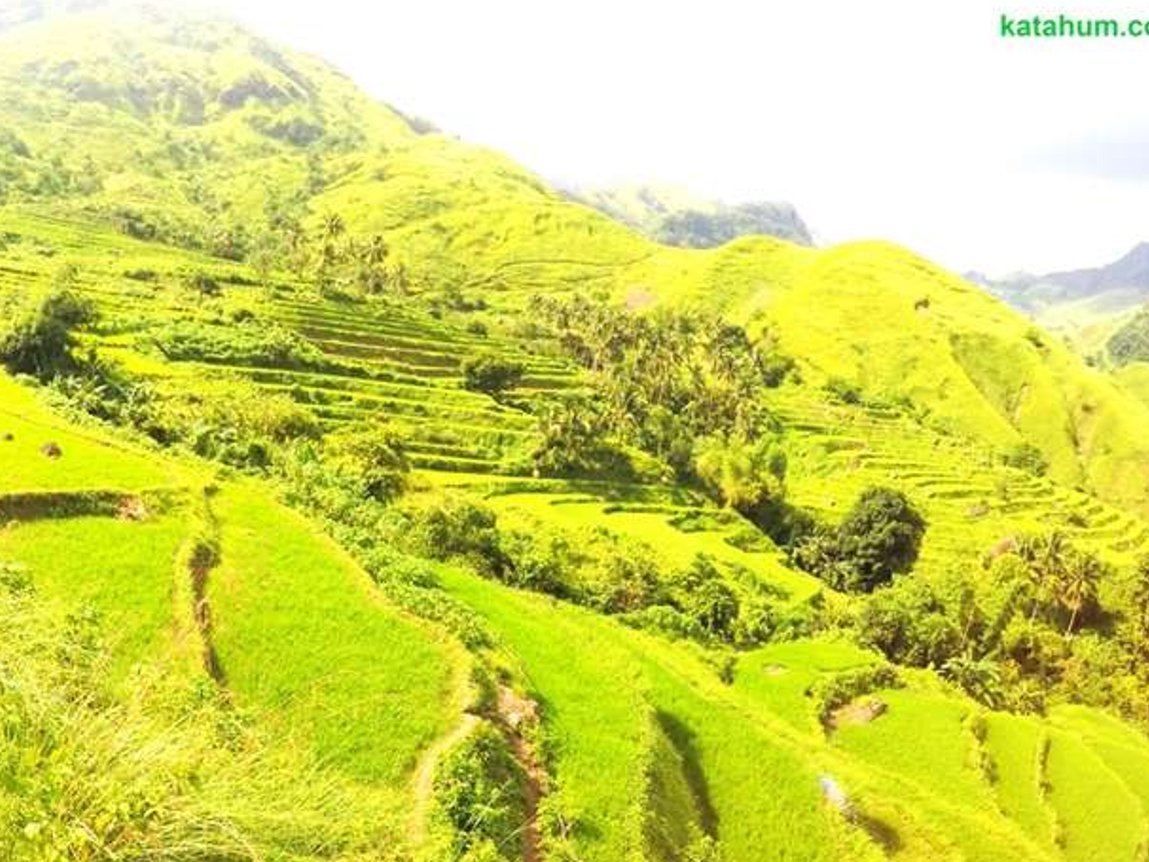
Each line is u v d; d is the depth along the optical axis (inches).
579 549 3011.8
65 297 3570.4
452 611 1400.1
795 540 4365.2
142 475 1624.0
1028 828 1942.7
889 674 2415.1
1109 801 2121.1
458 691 1168.2
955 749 2081.7
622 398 4813.0
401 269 7003.0
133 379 2952.8
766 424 6240.2
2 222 6407.5
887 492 4136.3
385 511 2191.2
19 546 1309.1
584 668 1549.0
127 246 6481.3
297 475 2148.1
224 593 1301.7
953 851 1549.0
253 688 1088.2
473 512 2461.9
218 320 4379.9
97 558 1305.4
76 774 374.0
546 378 5246.1
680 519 4060.0
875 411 7337.6
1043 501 5900.6
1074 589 3538.4
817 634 2898.6
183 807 392.5
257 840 431.5
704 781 1482.5
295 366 4185.5
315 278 6136.8
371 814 700.0
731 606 2792.8
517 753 1159.0
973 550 4704.7
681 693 1691.7
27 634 486.6
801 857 1400.1
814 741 1737.2
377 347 4889.3
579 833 1073.5
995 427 7839.6
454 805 919.0
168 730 453.1
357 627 1274.6
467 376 4756.4
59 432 1812.3
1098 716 2901.1
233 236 7755.9
